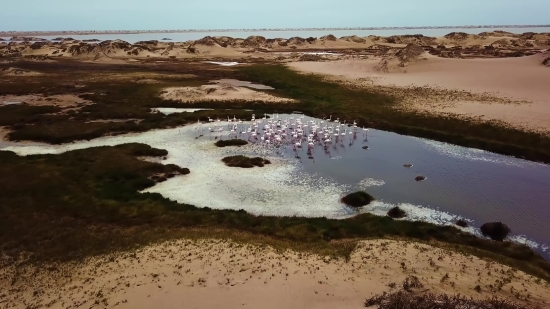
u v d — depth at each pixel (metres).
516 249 23.47
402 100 58.81
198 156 39.44
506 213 28.25
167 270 20.27
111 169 35.22
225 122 50.94
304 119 53.28
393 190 31.98
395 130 47.56
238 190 32.03
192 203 29.89
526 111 49.28
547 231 25.88
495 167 36.53
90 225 26.17
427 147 42.03
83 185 32.22
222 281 19.19
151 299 17.78
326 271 20.31
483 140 42.44
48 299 18.41
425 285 18.75
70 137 44.50
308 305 17.14
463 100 56.50
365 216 27.52
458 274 20.02
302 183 33.28
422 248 22.80
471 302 16.45
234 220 26.70
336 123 50.84
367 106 56.81
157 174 34.81
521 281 19.56
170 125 49.50
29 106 58.28
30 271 21.00
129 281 19.34
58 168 35.50
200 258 21.48
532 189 31.94
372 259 21.58
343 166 36.94
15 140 44.12
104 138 45.16
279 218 27.25
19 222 26.44
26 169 35.19
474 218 27.66
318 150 41.16
